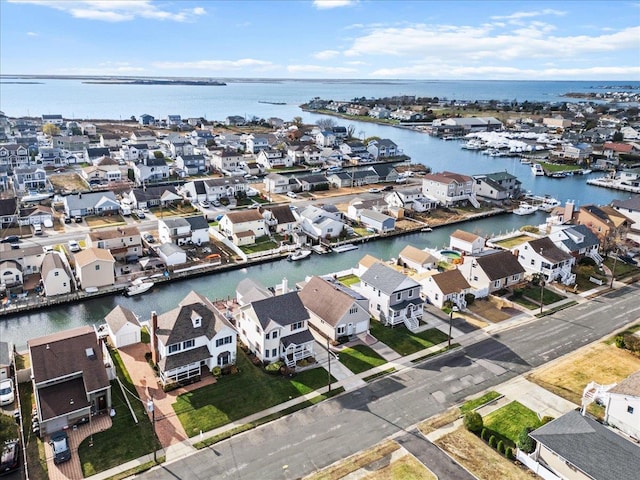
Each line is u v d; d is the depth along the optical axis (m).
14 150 150.25
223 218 94.69
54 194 119.00
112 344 56.22
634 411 41.91
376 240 98.38
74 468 38.12
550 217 108.25
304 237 92.12
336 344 57.03
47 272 67.56
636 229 100.62
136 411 44.84
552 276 75.12
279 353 53.34
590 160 179.00
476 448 40.88
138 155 162.88
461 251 87.50
